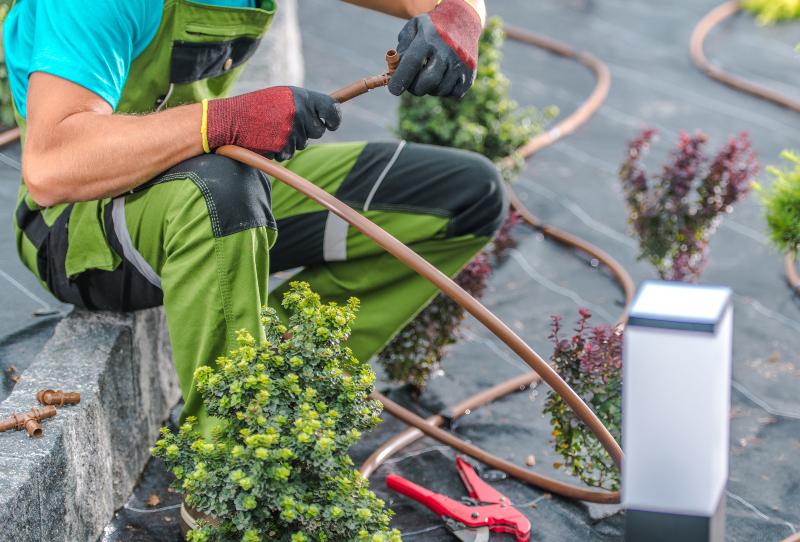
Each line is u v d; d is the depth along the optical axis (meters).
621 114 5.96
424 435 3.30
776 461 3.24
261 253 2.58
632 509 1.77
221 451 2.28
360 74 6.16
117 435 2.89
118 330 2.94
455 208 3.05
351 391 2.36
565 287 4.31
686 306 1.72
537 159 5.40
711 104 6.12
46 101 2.49
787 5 7.36
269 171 2.49
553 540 2.87
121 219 2.71
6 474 2.37
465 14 2.71
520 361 3.78
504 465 3.10
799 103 6.07
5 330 3.34
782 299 4.25
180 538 2.82
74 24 2.50
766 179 5.20
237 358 2.34
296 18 6.32
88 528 2.71
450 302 3.45
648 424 1.72
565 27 7.18
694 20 7.37
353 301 2.50
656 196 4.13
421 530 2.87
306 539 2.23
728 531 2.93
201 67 2.81
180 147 2.52
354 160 3.08
